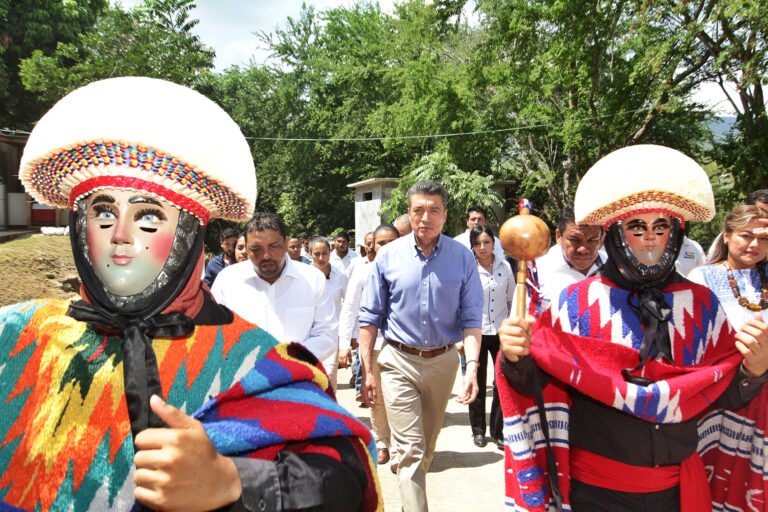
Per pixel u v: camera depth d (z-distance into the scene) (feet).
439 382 12.19
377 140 103.35
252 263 12.00
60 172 4.26
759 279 10.78
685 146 74.02
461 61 87.25
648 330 7.26
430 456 12.75
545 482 7.60
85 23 93.04
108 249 4.13
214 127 4.29
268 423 3.98
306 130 113.19
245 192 4.48
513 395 7.55
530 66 67.77
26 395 4.11
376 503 4.39
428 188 11.96
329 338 12.44
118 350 4.27
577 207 7.81
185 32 88.02
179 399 4.08
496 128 75.36
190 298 4.46
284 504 3.65
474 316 12.48
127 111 3.97
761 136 49.67
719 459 8.34
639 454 7.09
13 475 3.95
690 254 16.26
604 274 7.89
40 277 42.29
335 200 114.21
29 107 91.04
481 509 13.04
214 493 3.35
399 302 12.14
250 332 4.61
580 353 7.39
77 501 3.88
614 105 60.70
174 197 4.21
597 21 58.08
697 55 54.39
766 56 46.21
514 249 6.73
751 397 7.54
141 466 3.23
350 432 4.28
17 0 86.12
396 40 92.99
